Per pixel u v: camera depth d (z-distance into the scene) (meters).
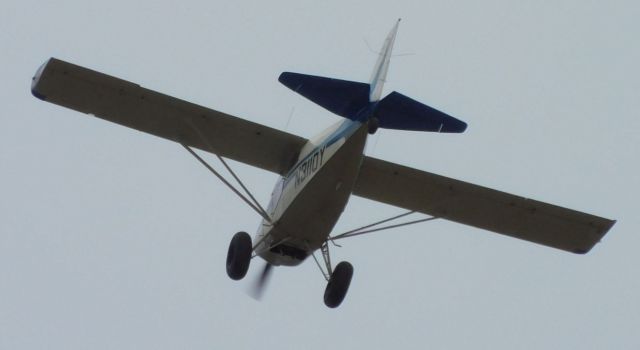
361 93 59.66
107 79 65.56
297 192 66.25
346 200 64.12
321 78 58.81
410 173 71.25
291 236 68.81
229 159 71.56
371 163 70.88
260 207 69.12
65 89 66.62
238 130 68.62
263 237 71.62
